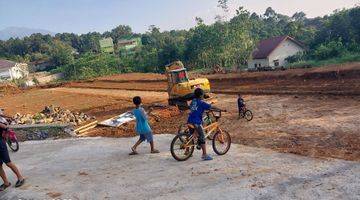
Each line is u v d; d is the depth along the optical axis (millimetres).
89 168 10914
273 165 9211
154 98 26375
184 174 9359
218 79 32844
